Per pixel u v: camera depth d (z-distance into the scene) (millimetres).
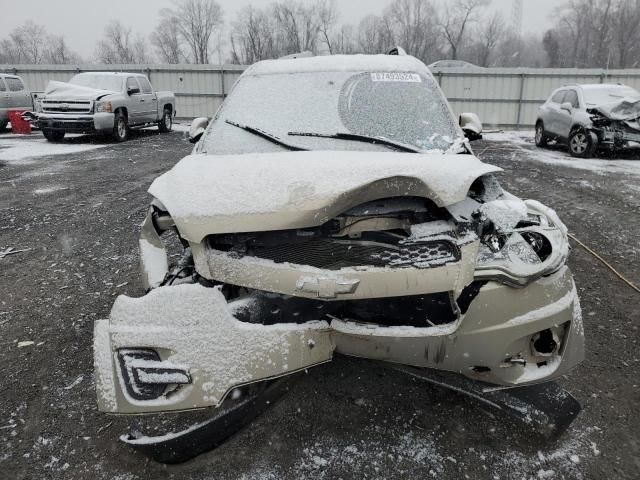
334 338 2303
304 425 2680
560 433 2525
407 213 2379
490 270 2250
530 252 2340
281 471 2371
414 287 2219
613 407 2814
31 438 2625
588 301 4223
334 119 3471
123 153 13500
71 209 7484
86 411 2838
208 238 2404
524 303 2266
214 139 3463
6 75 18641
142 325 2131
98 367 2148
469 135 4070
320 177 2373
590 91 13844
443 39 47562
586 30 50844
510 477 2320
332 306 2365
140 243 3033
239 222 2287
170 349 2096
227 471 2379
